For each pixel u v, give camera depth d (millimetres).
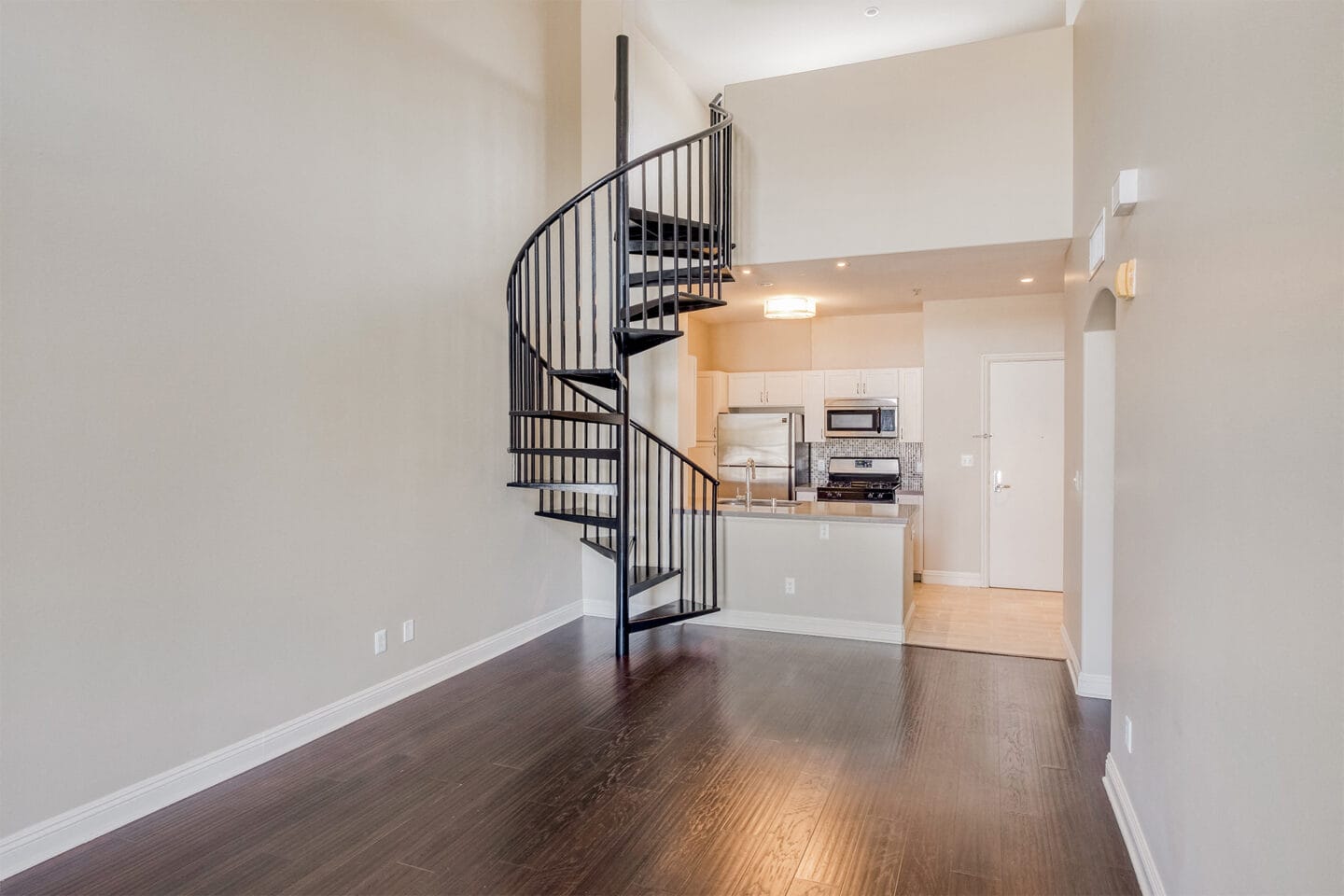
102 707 2541
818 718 3613
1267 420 1367
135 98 2615
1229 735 1538
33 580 2350
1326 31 1140
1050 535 6527
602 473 5508
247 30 3016
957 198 4531
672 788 2902
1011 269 5199
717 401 7832
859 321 7656
